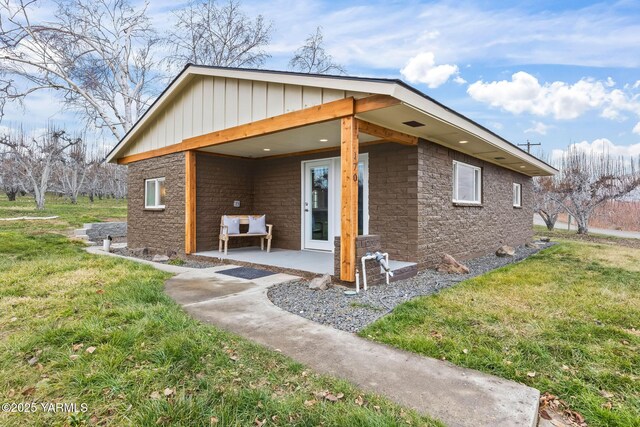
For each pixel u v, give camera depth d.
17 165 22.86
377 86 4.21
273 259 6.71
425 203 6.12
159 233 8.43
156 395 2.13
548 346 2.94
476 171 8.21
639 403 2.19
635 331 3.37
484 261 7.68
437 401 2.11
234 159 8.59
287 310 3.88
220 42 16.97
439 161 6.53
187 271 5.93
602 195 15.08
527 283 5.21
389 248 6.28
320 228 7.89
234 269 6.09
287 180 8.36
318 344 2.93
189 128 7.40
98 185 29.58
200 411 2.00
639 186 14.73
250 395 2.13
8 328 3.15
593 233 15.83
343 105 4.70
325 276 5.00
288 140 6.64
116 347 2.69
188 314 3.61
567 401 2.22
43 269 5.57
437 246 6.49
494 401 2.12
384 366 2.55
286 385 2.29
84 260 6.53
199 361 2.54
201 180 7.84
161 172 8.33
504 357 2.74
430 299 4.24
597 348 2.93
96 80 16.16
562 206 16.20
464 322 3.47
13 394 2.15
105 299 3.90
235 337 3.00
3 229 11.12
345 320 3.56
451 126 5.25
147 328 3.04
